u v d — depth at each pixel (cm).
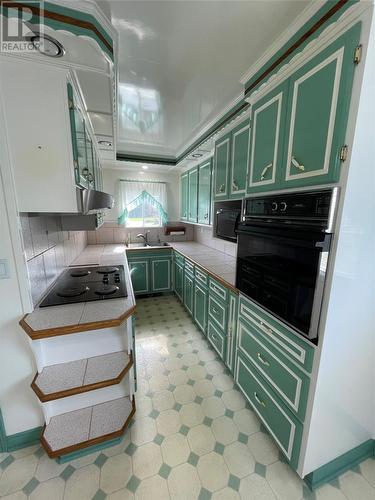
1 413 129
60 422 137
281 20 103
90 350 146
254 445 139
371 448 132
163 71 143
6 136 108
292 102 106
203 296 239
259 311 140
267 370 135
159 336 256
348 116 81
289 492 116
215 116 205
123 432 137
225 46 120
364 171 87
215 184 226
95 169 229
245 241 149
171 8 97
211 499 113
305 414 107
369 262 99
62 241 208
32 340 122
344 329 100
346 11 78
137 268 347
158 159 335
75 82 122
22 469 124
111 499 112
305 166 100
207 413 160
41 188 116
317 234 92
